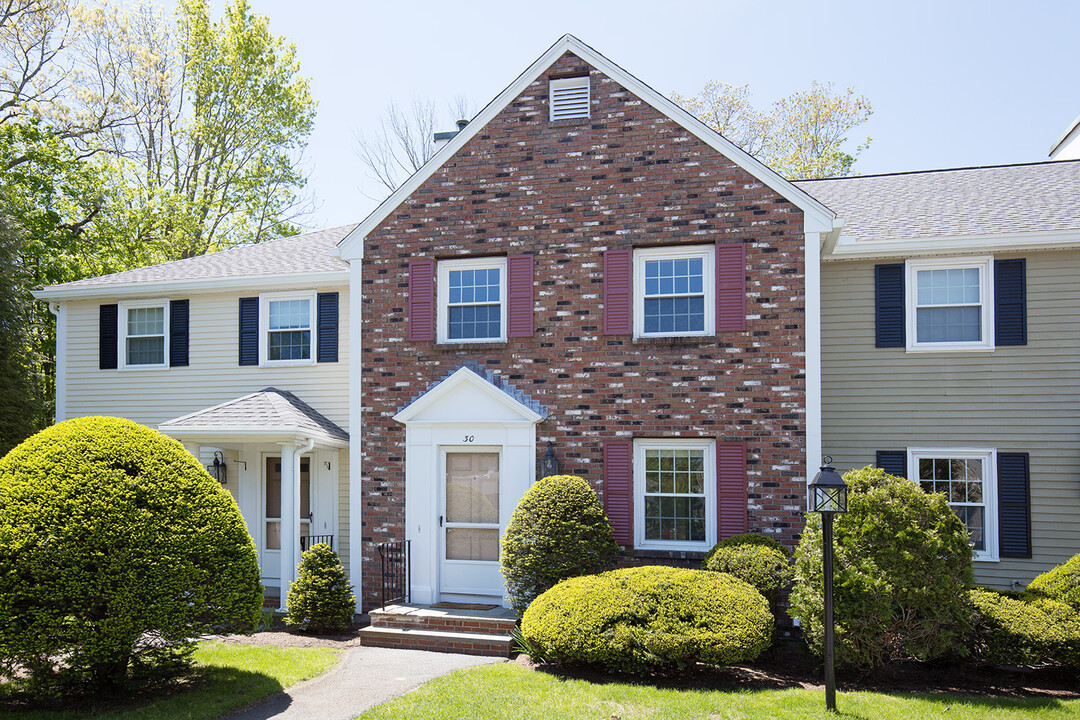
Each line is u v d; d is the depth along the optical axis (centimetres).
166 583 768
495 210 1266
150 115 3047
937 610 838
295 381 1500
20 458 778
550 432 1213
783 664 945
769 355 1145
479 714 729
